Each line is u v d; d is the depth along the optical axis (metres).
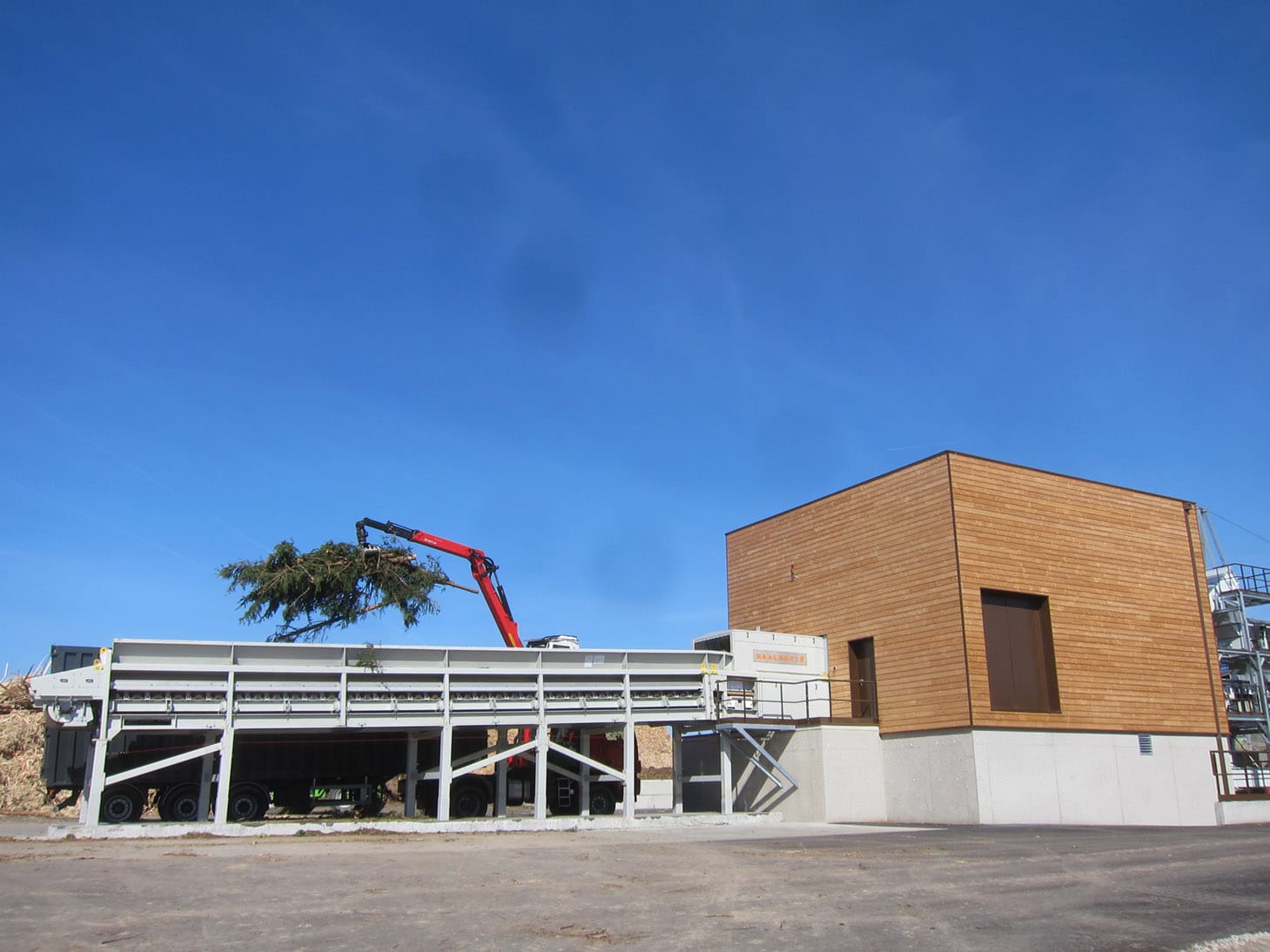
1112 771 26.59
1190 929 9.31
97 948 7.95
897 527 27.45
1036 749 25.33
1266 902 10.78
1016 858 14.70
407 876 11.96
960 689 24.83
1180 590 29.97
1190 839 18.44
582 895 10.88
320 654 20.53
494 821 20.47
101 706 18.73
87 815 18.33
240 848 15.49
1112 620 28.02
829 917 9.72
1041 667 26.58
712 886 11.64
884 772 26.38
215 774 20.83
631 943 8.47
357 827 19.20
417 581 32.50
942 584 25.80
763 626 31.84
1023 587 26.42
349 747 22.55
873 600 27.89
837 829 21.56
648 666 23.67
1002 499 26.73
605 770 22.70
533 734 25.14
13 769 30.23
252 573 31.84
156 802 20.78
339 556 32.22
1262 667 33.72
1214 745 29.17
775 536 32.03
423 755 23.50
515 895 10.80
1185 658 29.39
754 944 8.49
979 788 24.05
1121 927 9.38
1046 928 9.30
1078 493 28.38
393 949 8.12
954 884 11.91
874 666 27.69
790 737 26.67
